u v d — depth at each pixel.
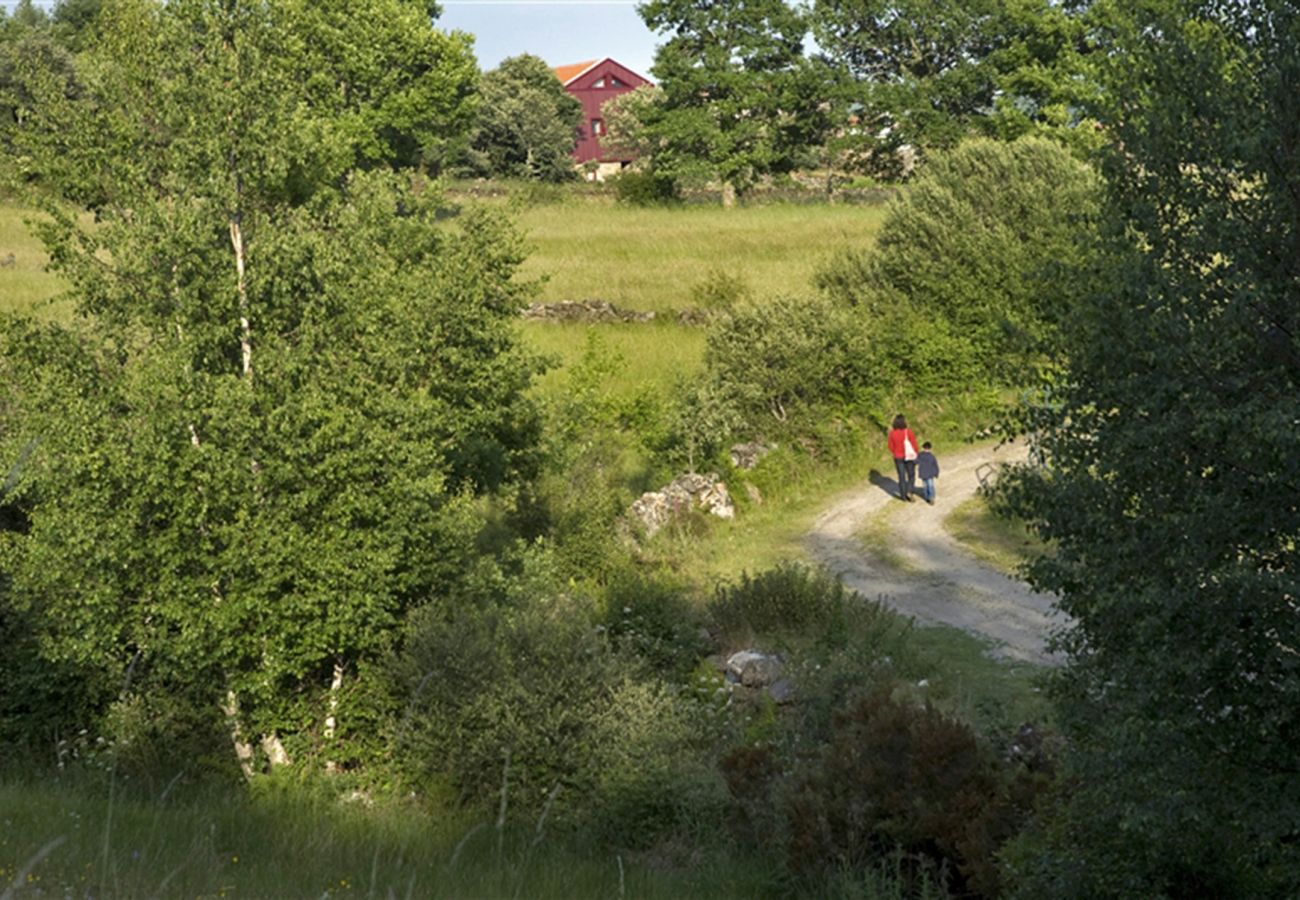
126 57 17.98
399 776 17.48
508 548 22.30
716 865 14.19
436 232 22.53
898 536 28.00
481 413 21.33
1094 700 10.23
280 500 16.36
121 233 17.02
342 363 17.38
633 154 107.38
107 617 16.53
